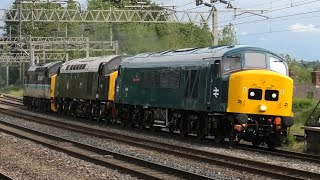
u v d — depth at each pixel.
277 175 15.77
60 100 46.25
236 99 23.34
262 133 23.88
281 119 24.03
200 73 25.44
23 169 16.69
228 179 15.49
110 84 36.78
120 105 35.00
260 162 18.19
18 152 21.02
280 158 20.56
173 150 22.00
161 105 29.19
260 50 24.66
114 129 33.25
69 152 20.78
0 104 62.84
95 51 79.38
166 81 28.72
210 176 15.98
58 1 49.84
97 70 38.62
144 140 25.89
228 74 23.92
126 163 18.48
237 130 23.16
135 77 32.44
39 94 51.06
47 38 78.12
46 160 18.92
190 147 23.59
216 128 24.67
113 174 15.97
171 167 16.47
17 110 52.12
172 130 29.45
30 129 29.98
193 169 17.27
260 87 23.58
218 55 24.44
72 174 15.98
